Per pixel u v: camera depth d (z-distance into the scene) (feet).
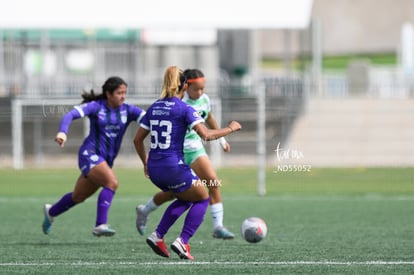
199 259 97.40
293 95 299.99
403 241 113.80
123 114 112.06
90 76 336.08
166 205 171.22
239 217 146.92
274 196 190.39
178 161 93.61
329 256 99.76
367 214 150.82
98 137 111.34
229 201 177.99
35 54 341.00
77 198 114.01
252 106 288.30
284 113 290.97
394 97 305.32
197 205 95.40
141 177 248.73
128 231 127.13
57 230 128.57
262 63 650.02
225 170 270.26
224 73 352.28
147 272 88.33
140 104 279.90
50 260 97.45
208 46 350.23
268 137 291.58
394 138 293.84
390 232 124.26
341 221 139.74
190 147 111.65
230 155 289.12
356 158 293.23
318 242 113.09
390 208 161.79
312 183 226.79
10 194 198.70
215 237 113.29
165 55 359.25
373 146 294.46
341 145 293.23
